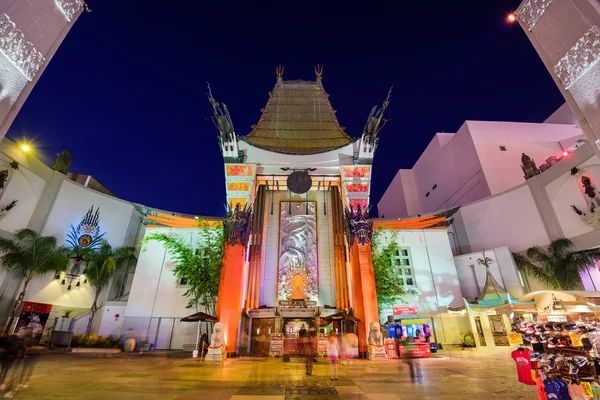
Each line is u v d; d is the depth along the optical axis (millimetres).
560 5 4395
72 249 23406
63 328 21828
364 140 21531
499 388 7855
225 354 15195
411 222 27297
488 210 28844
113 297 24750
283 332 18484
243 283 18938
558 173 24234
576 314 14531
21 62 3916
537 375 5926
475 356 16812
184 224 24844
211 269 21328
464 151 36125
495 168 33000
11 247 19406
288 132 24344
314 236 21984
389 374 10492
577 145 25656
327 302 20219
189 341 21469
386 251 24219
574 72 4203
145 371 11000
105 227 25672
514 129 35500
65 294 22469
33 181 21938
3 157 20188
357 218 19812
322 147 23297
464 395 7133
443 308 23812
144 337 21422
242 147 21594
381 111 21344
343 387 8273
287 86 27703
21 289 20156
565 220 23422
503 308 17953
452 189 38219
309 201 23250
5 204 20094
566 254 22156
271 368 12195
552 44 4562
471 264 26094
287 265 21016
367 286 18094
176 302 22422
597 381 5191
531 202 26078
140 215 28266
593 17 3936
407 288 24438
